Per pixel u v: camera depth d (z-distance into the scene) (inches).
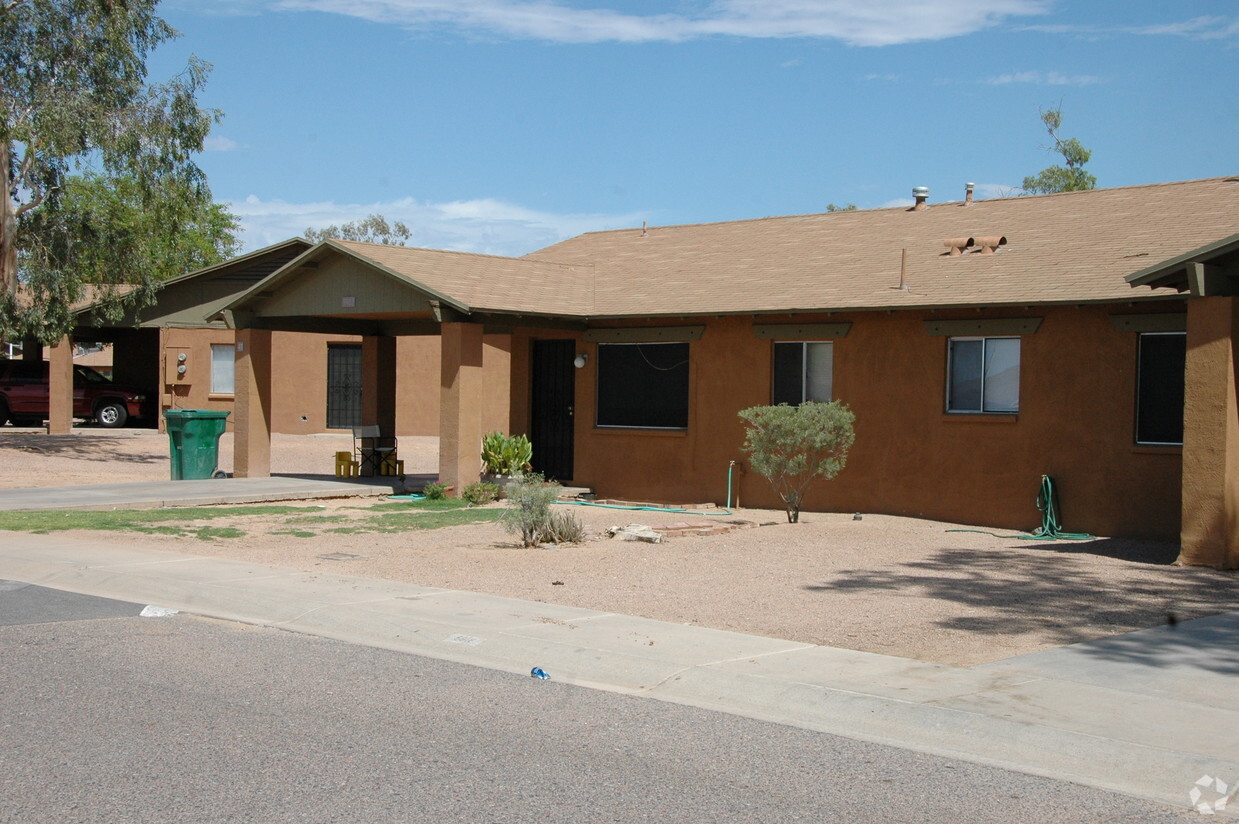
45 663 333.1
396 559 519.5
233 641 368.2
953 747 268.1
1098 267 653.9
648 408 812.6
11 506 667.4
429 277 763.4
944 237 794.8
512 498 572.7
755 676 315.3
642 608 415.2
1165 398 609.3
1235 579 478.9
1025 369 651.5
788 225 935.7
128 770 240.2
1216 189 749.9
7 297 1045.8
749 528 638.5
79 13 1059.9
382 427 913.5
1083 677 316.5
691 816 219.3
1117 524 618.8
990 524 663.1
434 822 213.6
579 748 261.0
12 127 1002.1
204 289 1344.7
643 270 888.3
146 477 950.4
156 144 1080.8
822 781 241.4
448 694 306.3
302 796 226.1
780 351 753.0
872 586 461.7
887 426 705.0
